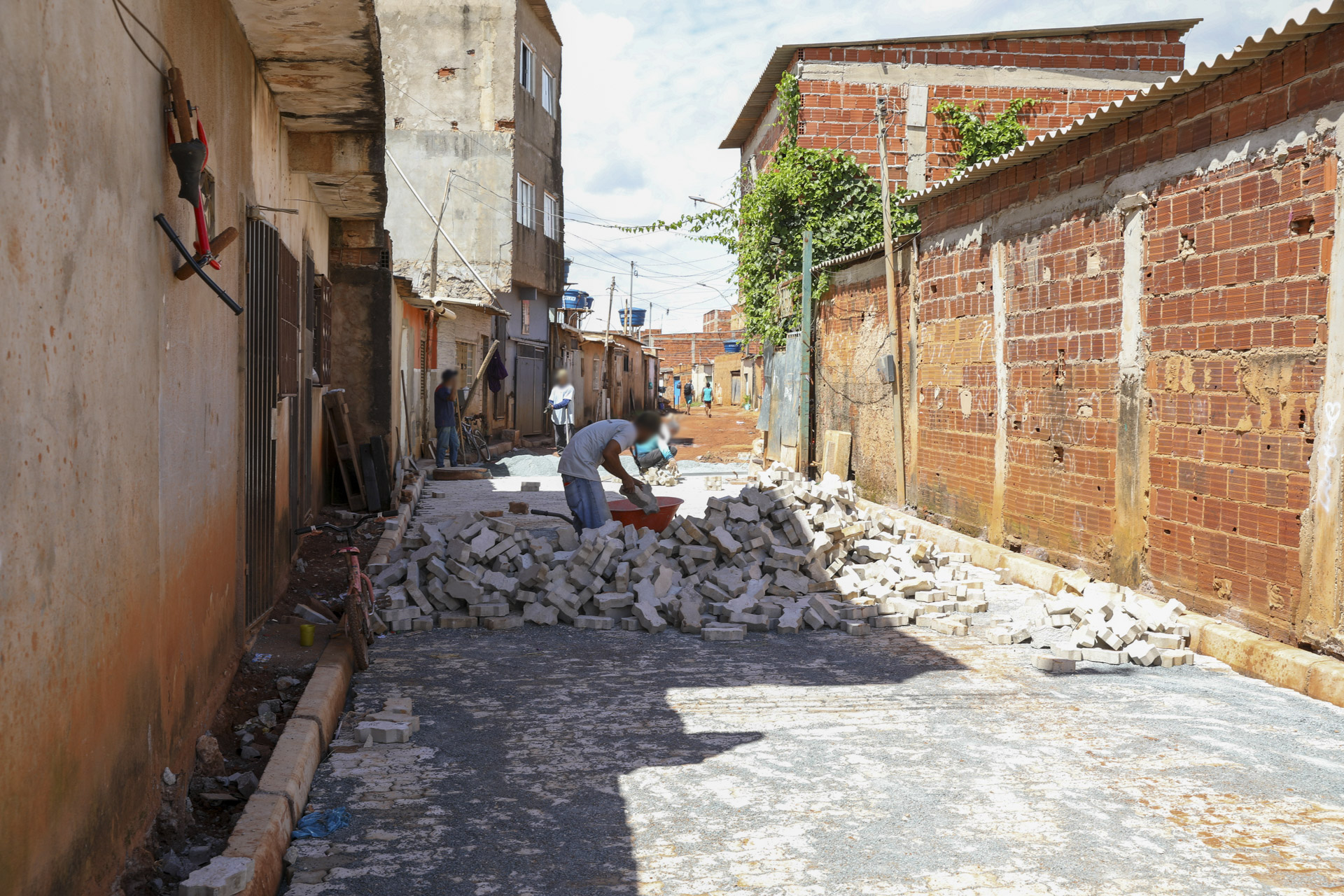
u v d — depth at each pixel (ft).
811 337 60.39
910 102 68.39
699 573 29.19
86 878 9.81
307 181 33.45
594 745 17.21
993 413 36.29
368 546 35.32
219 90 18.45
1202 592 24.56
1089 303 29.76
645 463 62.49
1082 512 30.22
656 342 252.21
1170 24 68.80
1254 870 12.62
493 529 29.99
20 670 8.02
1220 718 18.70
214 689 17.61
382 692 20.36
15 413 7.95
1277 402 21.80
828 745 17.26
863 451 51.31
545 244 105.19
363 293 44.83
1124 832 13.74
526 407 103.30
